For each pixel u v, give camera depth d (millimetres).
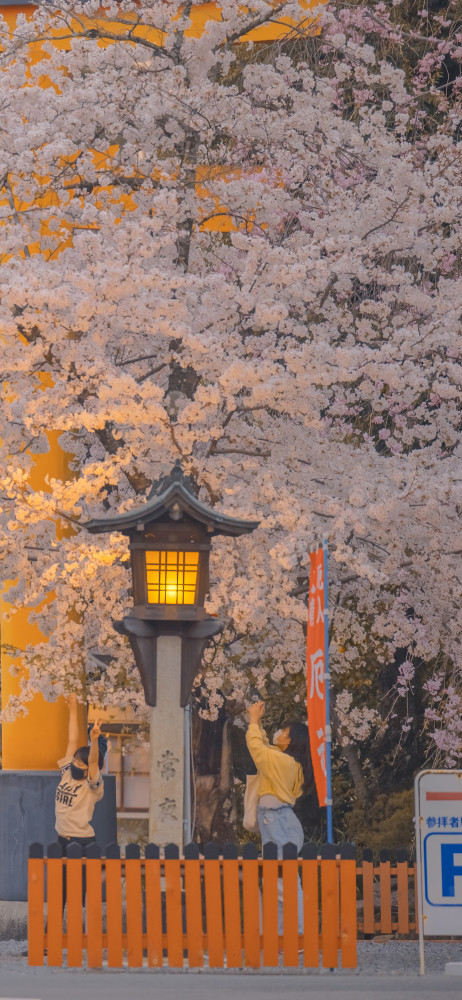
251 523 18234
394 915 26156
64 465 25797
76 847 17297
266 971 16750
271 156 25844
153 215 25344
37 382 23375
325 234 23938
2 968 17062
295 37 27234
